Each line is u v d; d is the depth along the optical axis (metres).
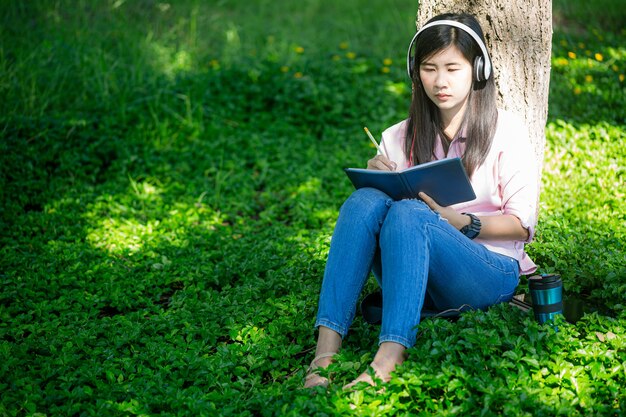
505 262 3.46
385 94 8.64
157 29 10.01
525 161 3.48
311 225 5.90
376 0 12.67
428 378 2.95
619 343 3.17
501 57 4.39
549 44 4.44
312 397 3.06
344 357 3.22
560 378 3.00
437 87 3.38
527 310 3.51
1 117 7.33
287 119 8.23
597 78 8.03
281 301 4.14
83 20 9.51
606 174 5.75
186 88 8.53
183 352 3.72
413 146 3.63
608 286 3.73
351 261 3.33
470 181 3.52
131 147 7.36
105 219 5.98
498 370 3.00
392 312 3.17
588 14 10.29
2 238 5.62
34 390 3.38
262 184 7.00
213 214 6.17
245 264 4.88
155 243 5.48
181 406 3.16
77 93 8.12
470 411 2.91
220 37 10.51
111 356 3.71
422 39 3.39
